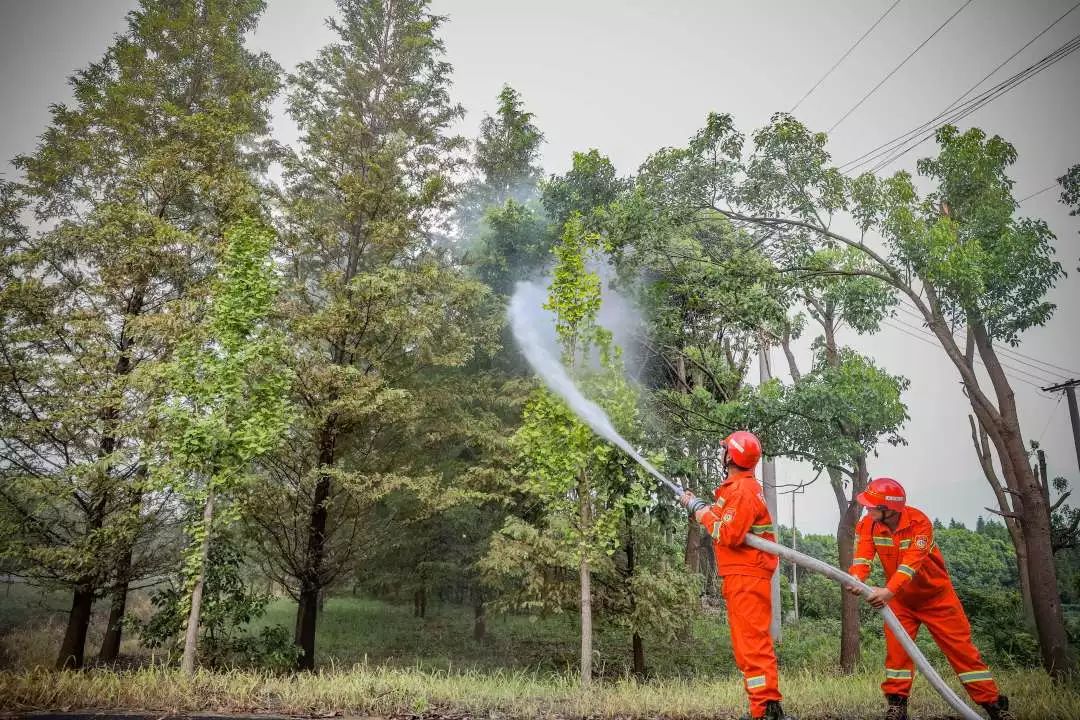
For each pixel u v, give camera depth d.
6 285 10.04
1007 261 11.05
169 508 10.27
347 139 12.96
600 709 5.65
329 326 11.05
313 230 11.83
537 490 9.08
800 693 6.26
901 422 12.69
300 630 11.14
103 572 9.85
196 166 11.78
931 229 10.73
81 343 10.41
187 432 7.60
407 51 15.09
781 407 12.50
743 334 16.27
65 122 11.55
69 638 9.91
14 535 9.68
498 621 18.00
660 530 12.30
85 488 9.67
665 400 13.91
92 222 11.09
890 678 4.71
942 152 11.71
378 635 16.50
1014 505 14.73
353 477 10.43
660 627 11.48
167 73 13.42
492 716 5.30
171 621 9.66
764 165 11.86
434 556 15.63
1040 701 5.65
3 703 5.02
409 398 11.27
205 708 5.25
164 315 9.62
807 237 12.39
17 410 10.09
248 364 8.13
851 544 13.67
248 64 15.59
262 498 10.41
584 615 8.62
